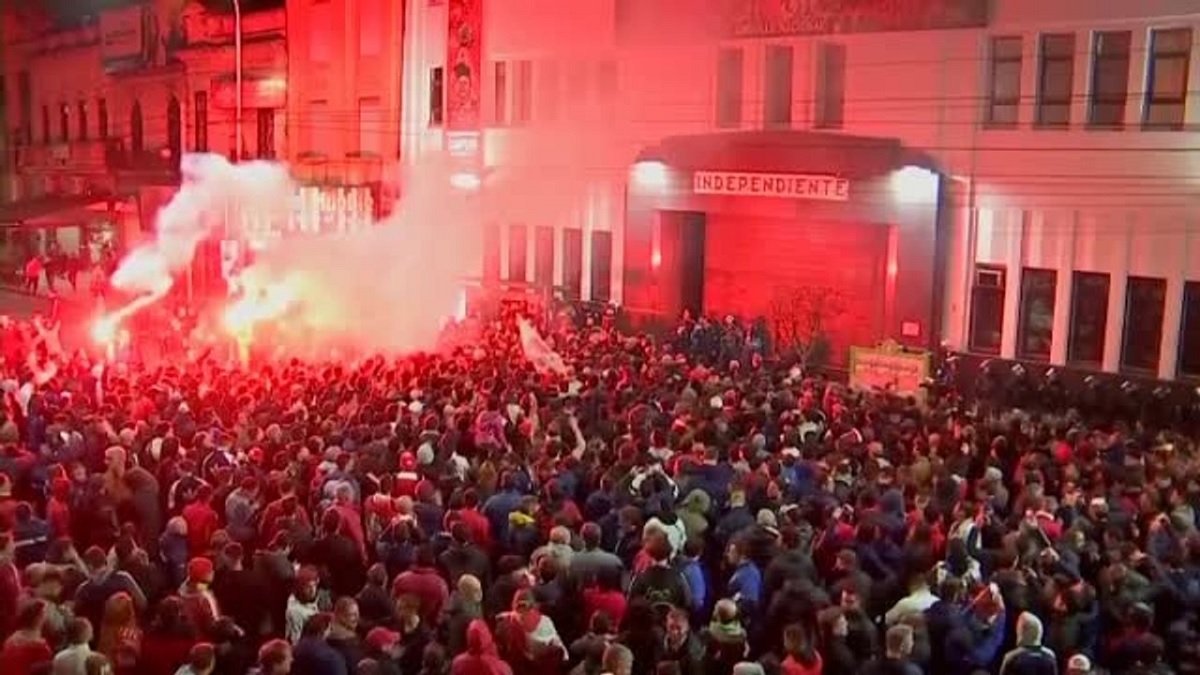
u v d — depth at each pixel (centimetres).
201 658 965
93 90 6184
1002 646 1130
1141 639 1096
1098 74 2794
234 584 1164
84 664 962
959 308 3006
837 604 1116
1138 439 2180
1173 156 2678
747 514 1330
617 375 2244
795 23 3256
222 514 1422
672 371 2361
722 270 3541
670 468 1548
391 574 1230
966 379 2962
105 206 5647
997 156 2928
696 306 3603
